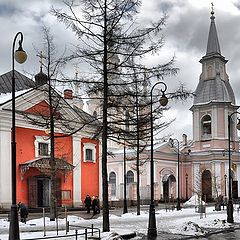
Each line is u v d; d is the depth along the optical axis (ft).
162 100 73.77
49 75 93.97
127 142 125.59
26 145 125.18
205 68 231.91
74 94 91.56
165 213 132.05
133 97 76.38
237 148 230.68
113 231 71.05
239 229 90.33
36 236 64.64
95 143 146.61
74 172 138.31
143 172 194.70
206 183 223.92
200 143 229.66
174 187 223.92
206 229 87.81
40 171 124.98
